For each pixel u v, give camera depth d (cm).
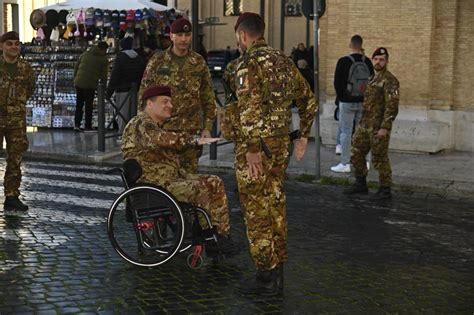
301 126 600
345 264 691
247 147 559
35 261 664
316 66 1141
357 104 1152
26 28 3095
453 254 740
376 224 862
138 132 645
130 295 583
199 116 770
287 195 1027
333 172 1172
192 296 586
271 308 564
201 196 648
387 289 621
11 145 844
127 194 643
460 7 1365
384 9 1393
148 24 1838
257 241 584
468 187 1077
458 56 1380
